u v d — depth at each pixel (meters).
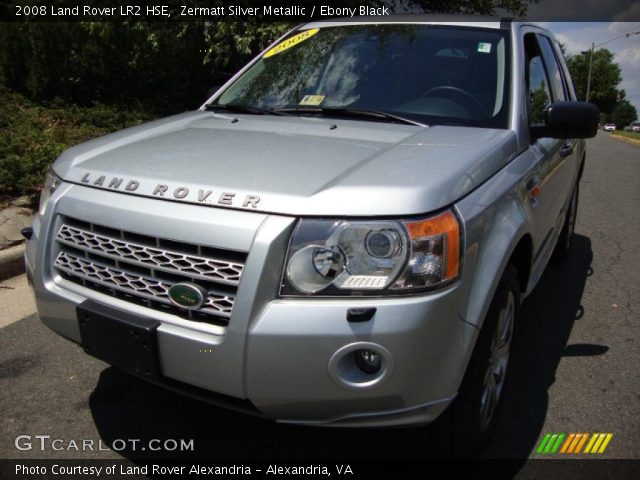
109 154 2.50
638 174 11.46
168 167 2.25
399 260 1.86
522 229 2.42
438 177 2.04
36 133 6.47
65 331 2.30
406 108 2.92
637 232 6.29
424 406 1.93
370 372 1.88
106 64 8.41
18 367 3.10
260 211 1.92
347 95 3.10
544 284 4.54
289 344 1.83
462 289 1.97
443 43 3.25
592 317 3.94
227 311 1.91
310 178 2.06
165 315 2.03
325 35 3.60
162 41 7.91
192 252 1.97
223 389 1.93
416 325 1.83
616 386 3.07
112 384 2.96
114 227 2.11
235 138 2.59
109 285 2.15
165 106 8.84
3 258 4.25
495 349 2.37
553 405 2.88
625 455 2.51
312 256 1.87
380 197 1.91
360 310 1.82
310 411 1.92
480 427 2.29
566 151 3.68
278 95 3.29
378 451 2.48
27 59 7.74
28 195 5.17
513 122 2.78
